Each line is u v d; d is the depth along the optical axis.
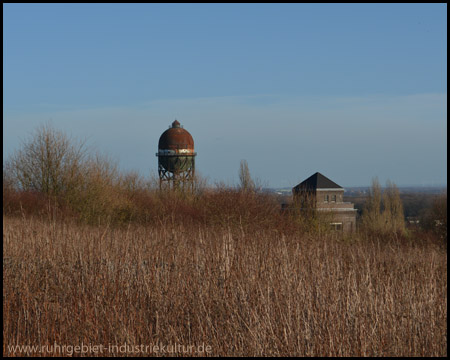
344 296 30.03
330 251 46.69
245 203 86.38
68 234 44.31
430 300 30.38
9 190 98.94
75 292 31.53
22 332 27.39
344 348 25.47
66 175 104.44
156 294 30.59
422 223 130.25
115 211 99.62
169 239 42.31
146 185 134.88
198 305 28.98
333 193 169.62
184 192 127.81
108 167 115.00
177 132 176.75
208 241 44.31
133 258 37.94
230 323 26.92
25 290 30.27
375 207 166.62
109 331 26.78
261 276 33.84
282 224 85.31
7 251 38.06
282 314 27.58
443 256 55.56
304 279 32.53
